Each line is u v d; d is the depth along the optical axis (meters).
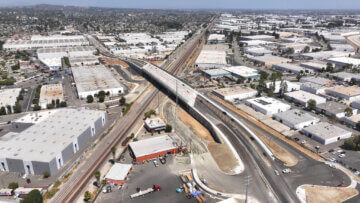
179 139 91.56
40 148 76.94
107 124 104.12
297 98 126.50
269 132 97.62
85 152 83.88
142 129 101.12
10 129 99.19
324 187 66.94
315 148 85.69
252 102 122.69
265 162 78.25
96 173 67.50
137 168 75.88
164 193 65.38
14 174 72.50
